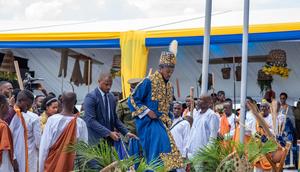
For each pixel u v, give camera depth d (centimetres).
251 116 888
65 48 1350
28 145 661
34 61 1534
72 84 1504
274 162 577
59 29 1321
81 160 564
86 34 1271
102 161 511
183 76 1430
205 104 778
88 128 653
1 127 589
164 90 593
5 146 586
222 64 1397
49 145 627
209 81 1396
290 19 1159
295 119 1241
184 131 791
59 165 616
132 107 590
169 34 1209
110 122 670
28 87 1126
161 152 576
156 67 1441
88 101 657
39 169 632
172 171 582
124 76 1220
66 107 641
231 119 1000
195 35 1191
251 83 1377
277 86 1357
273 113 805
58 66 1529
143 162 504
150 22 1324
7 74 1441
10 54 1448
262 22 1166
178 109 820
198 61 1403
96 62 1489
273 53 1306
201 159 555
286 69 1305
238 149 537
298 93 1344
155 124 586
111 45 1253
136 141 619
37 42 1299
